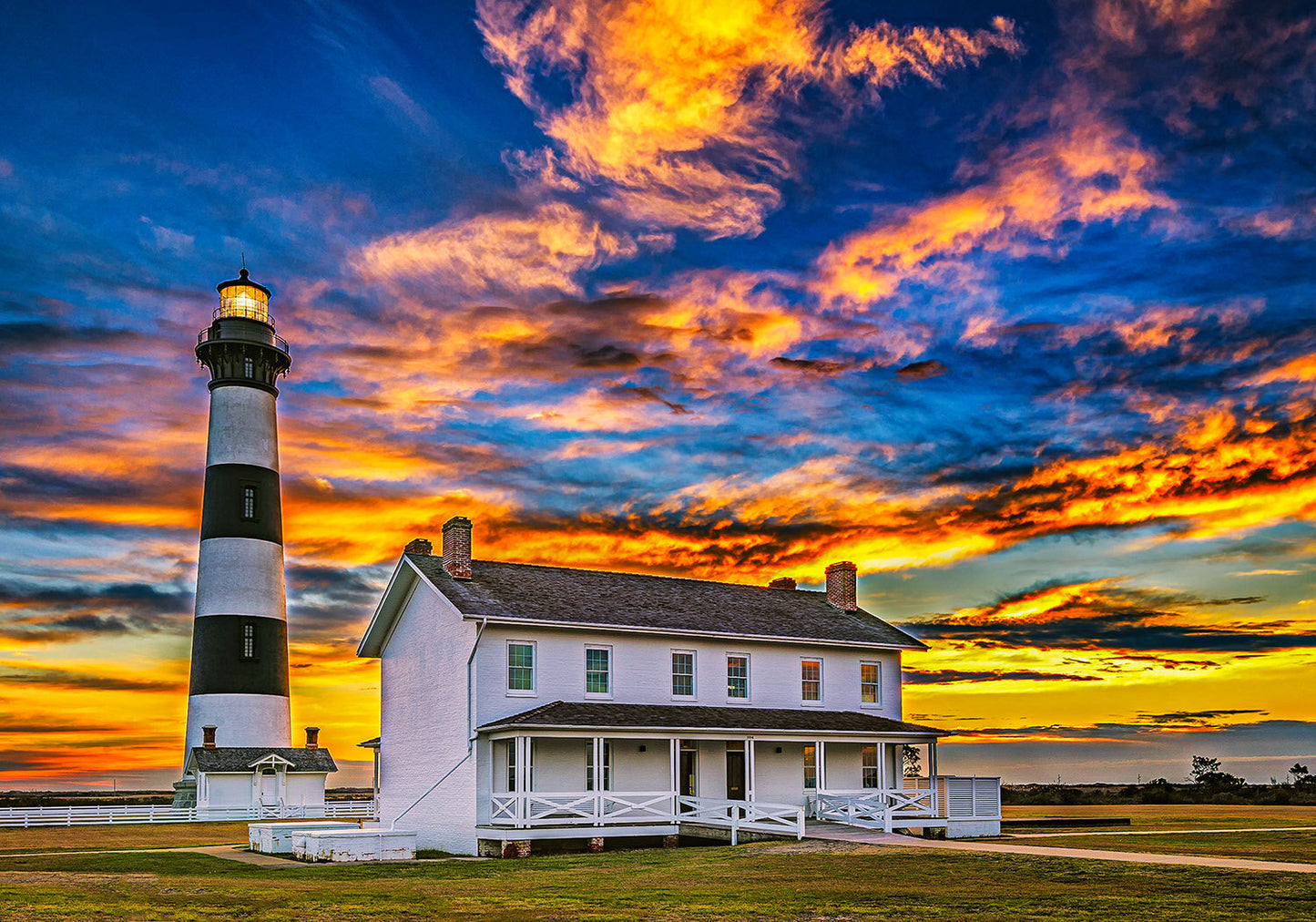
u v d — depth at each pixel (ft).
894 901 54.34
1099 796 202.49
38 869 83.10
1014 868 66.13
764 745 114.52
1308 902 51.08
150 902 59.82
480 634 101.91
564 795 96.68
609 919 50.75
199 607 170.71
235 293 181.88
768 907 53.67
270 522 175.22
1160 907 50.29
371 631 119.34
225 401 175.63
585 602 111.65
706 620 115.96
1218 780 201.57
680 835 101.81
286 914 54.80
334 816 173.06
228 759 165.48
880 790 104.58
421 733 110.32
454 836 101.76
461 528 110.93
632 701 108.88
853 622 128.57
